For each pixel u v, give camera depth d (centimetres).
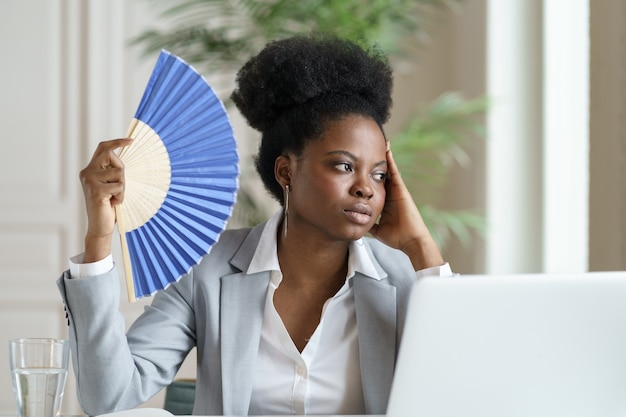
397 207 229
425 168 585
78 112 608
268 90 222
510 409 145
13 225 603
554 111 506
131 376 201
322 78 216
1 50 605
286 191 221
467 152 552
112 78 609
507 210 516
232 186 198
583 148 475
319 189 210
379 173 215
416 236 227
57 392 171
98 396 196
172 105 194
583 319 144
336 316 217
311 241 216
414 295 141
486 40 523
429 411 144
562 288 142
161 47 481
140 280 197
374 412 210
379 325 214
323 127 212
